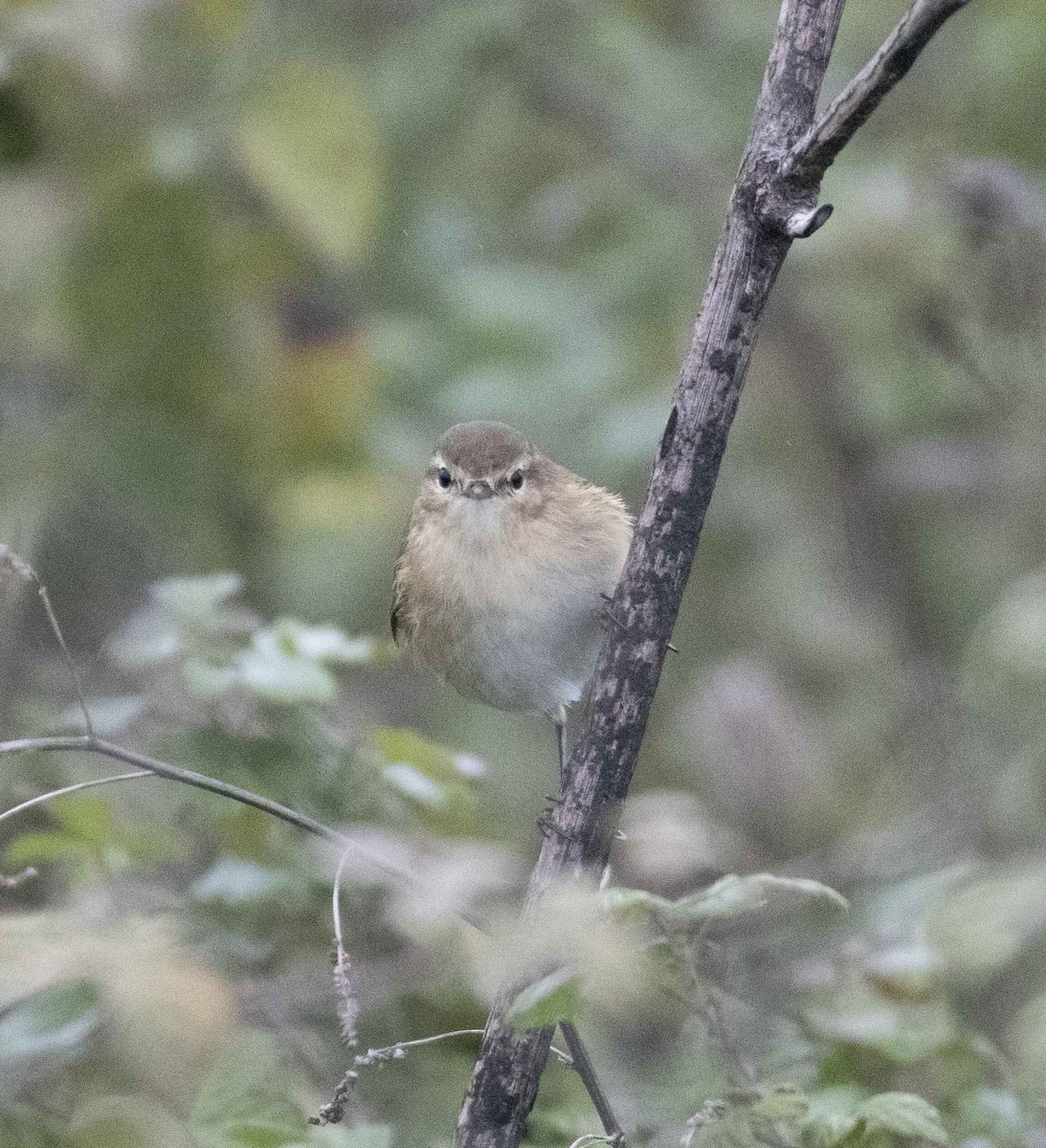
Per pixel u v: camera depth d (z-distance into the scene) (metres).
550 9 14.32
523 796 13.84
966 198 12.09
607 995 5.50
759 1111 6.29
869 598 15.35
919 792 11.82
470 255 14.73
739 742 13.40
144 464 10.96
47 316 11.51
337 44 13.63
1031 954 7.83
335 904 6.05
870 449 15.42
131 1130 6.51
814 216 5.94
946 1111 7.16
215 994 6.77
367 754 8.28
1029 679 9.77
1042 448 13.88
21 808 5.89
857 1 15.83
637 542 6.34
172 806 8.24
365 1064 5.89
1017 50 12.66
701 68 15.28
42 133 10.39
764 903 6.26
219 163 10.74
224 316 10.75
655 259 14.97
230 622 8.12
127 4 10.27
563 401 13.14
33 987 6.70
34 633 9.59
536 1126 7.28
